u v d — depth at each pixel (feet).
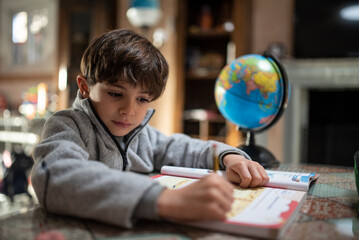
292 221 1.31
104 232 1.19
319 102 8.35
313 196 1.74
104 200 1.27
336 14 7.98
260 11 8.61
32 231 1.19
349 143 8.06
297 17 8.23
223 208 1.21
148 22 8.32
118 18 9.84
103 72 1.93
